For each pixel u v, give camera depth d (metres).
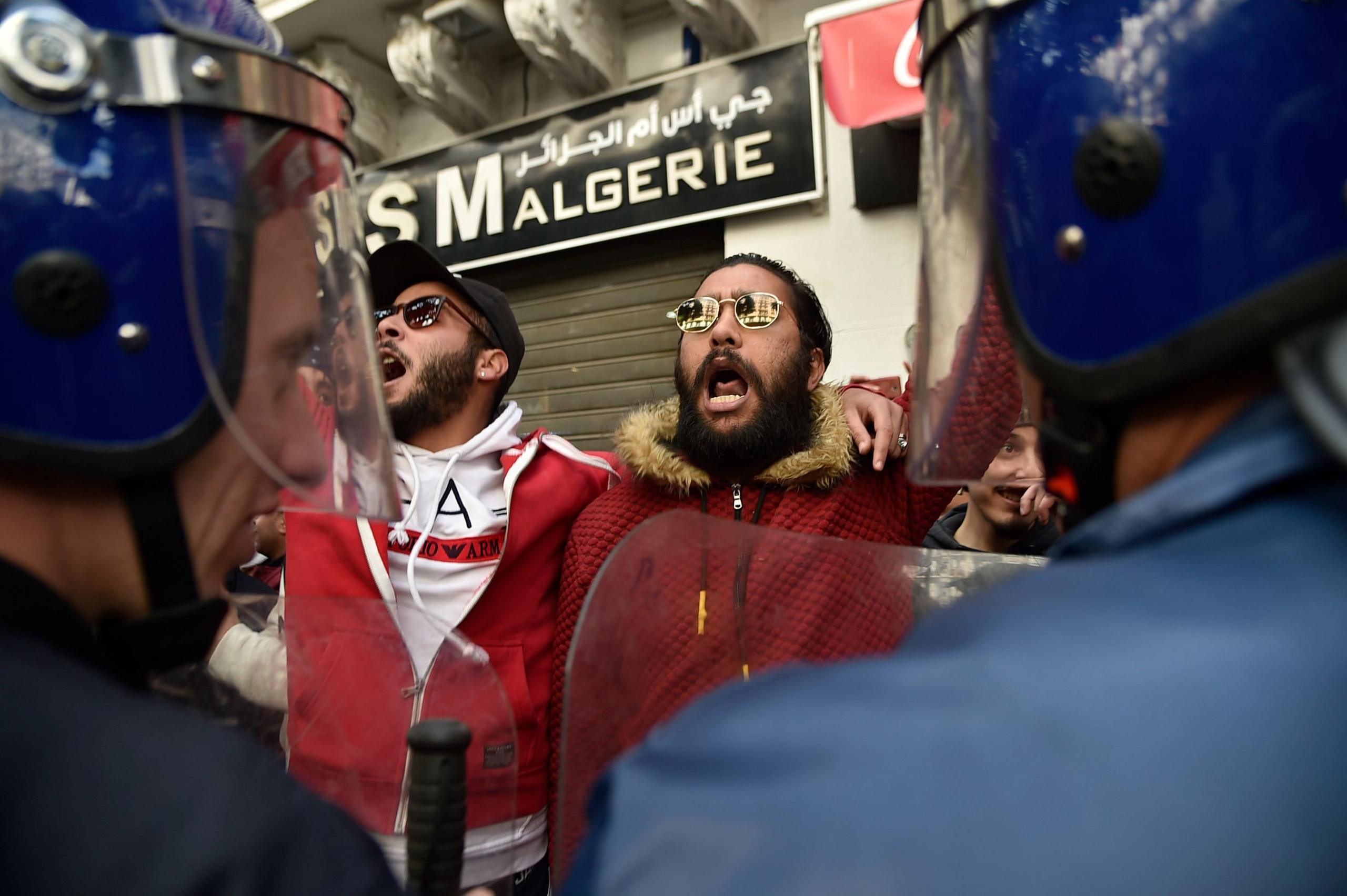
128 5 0.57
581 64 3.76
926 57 0.63
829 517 1.51
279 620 0.94
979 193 0.57
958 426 0.77
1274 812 0.31
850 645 0.88
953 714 0.34
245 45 0.61
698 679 0.82
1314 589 0.35
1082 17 0.48
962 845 0.31
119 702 0.48
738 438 1.54
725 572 0.87
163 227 0.57
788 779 0.35
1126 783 0.31
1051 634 0.36
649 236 3.86
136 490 0.56
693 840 0.35
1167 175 0.43
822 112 3.37
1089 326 0.46
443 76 3.99
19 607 0.50
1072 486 0.52
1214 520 0.40
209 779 0.44
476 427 1.92
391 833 0.87
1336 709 0.32
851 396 1.69
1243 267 0.40
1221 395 0.43
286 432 0.65
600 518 1.61
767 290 1.64
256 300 0.62
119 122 0.56
